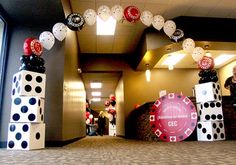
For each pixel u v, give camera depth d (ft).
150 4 17.80
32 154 9.31
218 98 17.34
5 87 14.24
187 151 9.68
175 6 18.33
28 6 13.46
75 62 21.63
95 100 61.21
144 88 28.73
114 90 47.14
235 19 20.88
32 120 11.60
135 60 28.22
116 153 9.39
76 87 22.62
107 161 7.01
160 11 18.92
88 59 28.76
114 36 23.67
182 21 19.94
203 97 17.48
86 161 7.07
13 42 14.94
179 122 16.89
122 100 29.71
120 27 21.53
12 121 11.70
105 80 36.50
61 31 13.34
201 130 17.28
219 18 20.63
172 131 16.84
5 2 13.02
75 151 10.48
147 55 22.65
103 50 27.78
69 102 17.16
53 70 14.62
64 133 14.53
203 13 19.71
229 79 22.85
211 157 7.57
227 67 28.53
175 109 17.12
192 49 17.62
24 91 11.80
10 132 11.63
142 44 23.35
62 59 14.85
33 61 12.36
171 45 20.35
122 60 29.22
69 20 13.71
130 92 28.37
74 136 20.53
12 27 15.20
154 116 17.42
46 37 13.01
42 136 12.14
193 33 19.80
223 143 13.83
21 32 15.17
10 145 11.47
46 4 13.32
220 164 6.05
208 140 16.74
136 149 11.13
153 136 18.31
